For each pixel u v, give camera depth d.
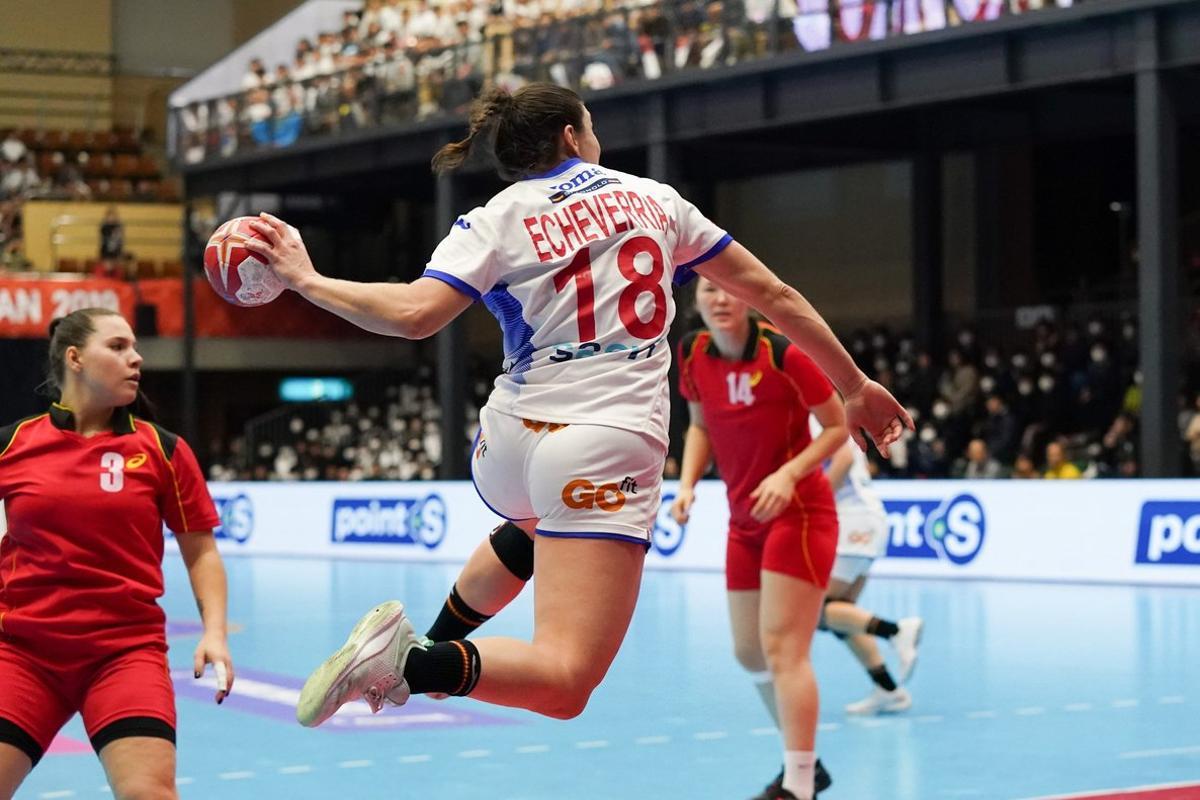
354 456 24.89
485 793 6.09
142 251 28.92
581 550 3.44
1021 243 23.59
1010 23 16.11
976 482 15.02
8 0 31.50
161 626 4.00
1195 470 16.39
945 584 14.42
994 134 21.00
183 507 4.08
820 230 25.62
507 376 3.58
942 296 22.69
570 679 3.37
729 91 18.72
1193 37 15.19
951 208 24.42
